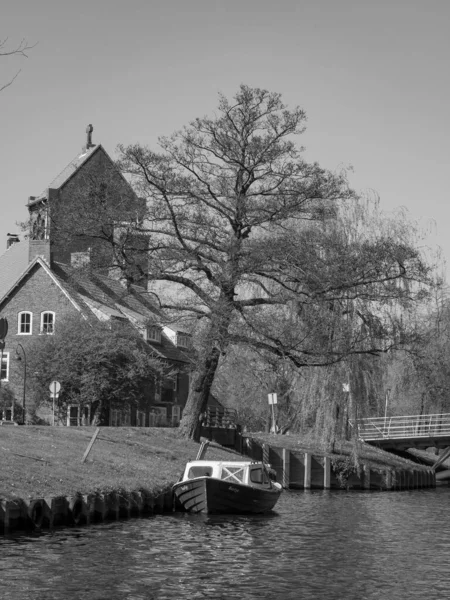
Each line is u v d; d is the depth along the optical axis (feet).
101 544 91.97
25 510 95.04
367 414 202.39
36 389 231.30
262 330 163.84
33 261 265.54
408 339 175.42
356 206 193.98
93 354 225.76
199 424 178.19
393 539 108.17
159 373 239.30
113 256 162.71
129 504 113.70
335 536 109.40
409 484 215.10
